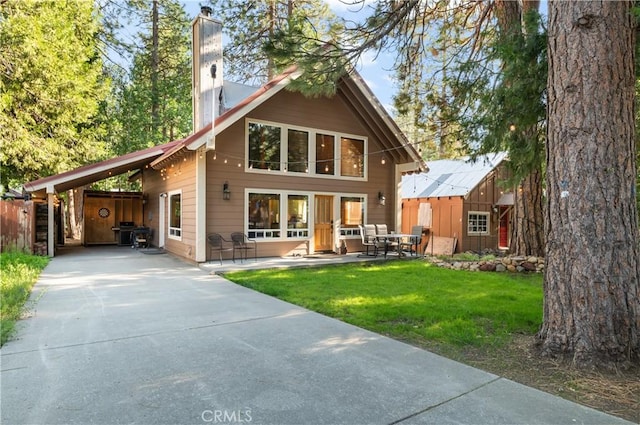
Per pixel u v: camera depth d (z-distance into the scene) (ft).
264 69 50.75
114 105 59.72
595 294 10.05
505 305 16.90
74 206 65.16
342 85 36.99
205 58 37.65
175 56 61.57
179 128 60.64
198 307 16.63
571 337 10.34
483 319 14.87
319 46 18.72
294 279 23.86
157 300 17.95
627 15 10.52
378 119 38.50
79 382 9.04
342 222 38.32
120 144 55.67
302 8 44.88
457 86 21.11
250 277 24.61
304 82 19.61
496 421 7.45
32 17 39.32
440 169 54.08
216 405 8.00
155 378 9.31
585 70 10.35
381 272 27.12
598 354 9.89
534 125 19.40
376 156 40.75
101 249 42.78
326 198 37.70
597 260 10.07
